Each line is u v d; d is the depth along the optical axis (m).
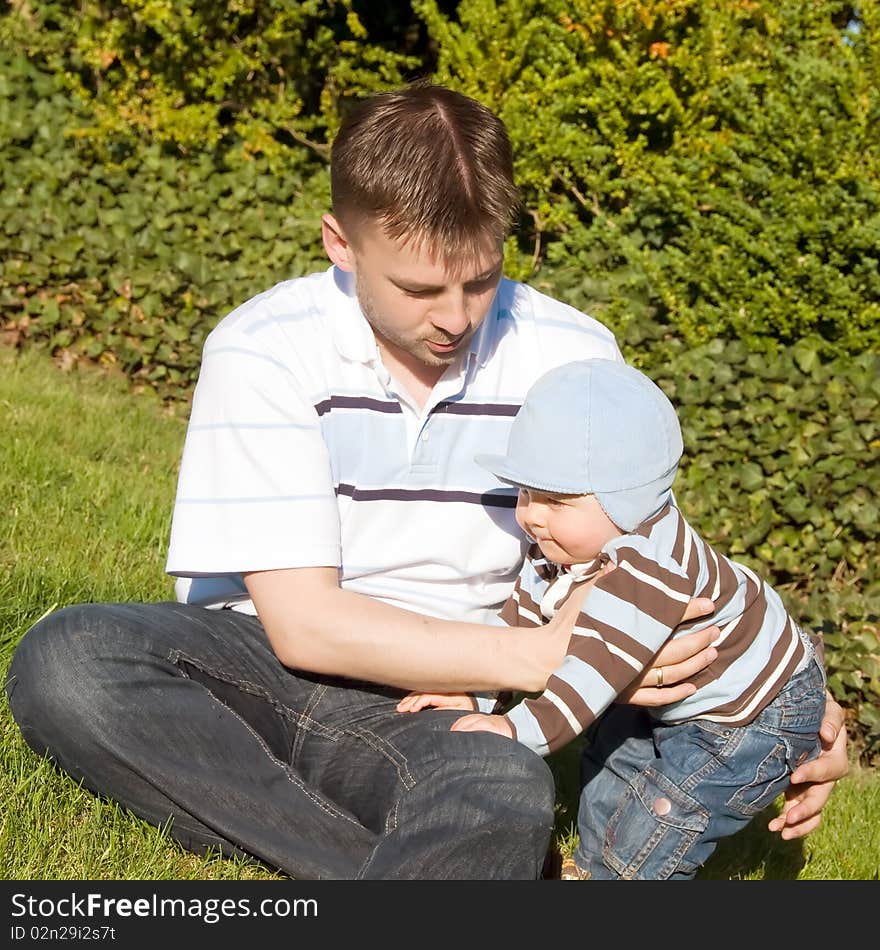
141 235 6.50
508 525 2.60
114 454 5.47
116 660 2.38
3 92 7.12
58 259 6.53
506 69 6.05
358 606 2.42
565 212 5.80
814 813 2.78
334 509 2.50
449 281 2.28
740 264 4.79
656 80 5.69
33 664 2.40
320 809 2.40
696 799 2.55
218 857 2.51
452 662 2.39
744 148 4.89
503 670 2.40
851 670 4.07
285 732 2.54
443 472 2.55
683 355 4.80
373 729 2.47
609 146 5.86
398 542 2.55
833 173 4.68
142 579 4.04
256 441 2.47
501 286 2.74
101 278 6.54
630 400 2.46
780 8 5.54
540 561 2.61
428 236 2.21
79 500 4.64
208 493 2.50
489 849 2.20
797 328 4.71
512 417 2.61
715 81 5.59
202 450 2.52
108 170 6.84
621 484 2.42
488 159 2.28
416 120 2.26
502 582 2.67
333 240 2.47
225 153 7.04
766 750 2.54
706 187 5.01
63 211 6.57
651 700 2.46
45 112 7.03
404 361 2.53
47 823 2.52
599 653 2.35
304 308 2.58
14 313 6.70
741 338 4.81
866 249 4.60
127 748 2.37
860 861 3.24
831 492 4.29
